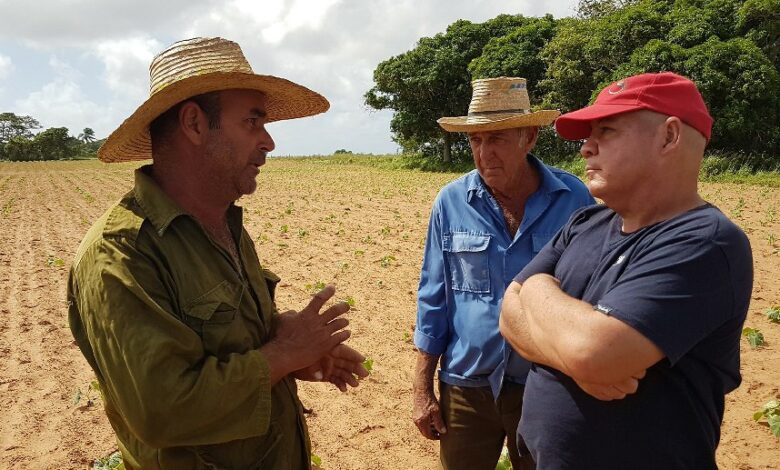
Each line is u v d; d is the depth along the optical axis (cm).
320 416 546
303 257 1202
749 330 658
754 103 2739
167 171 229
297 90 247
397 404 563
